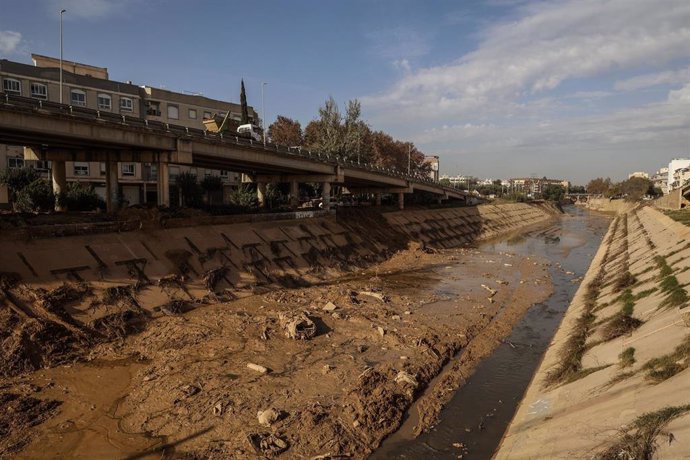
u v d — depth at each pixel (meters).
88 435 15.94
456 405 19.20
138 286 29.27
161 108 71.38
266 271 38.81
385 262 52.66
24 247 26.89
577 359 20.83
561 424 14.89
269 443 15.23
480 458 15.41
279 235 44.62
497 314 32.62
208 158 45.66
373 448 15.85
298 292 35.69
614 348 19.84
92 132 33.97
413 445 16.14
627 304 25.77
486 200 142.38
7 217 30.31
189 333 25.12
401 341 25.08
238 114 84.06
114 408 17.86
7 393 18.41
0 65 53.56
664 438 11.24
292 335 24.94
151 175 68.31
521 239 86.44
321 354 23.08
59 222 33.09
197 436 15.82
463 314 31.48
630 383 15.28
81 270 27.89
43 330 22.44
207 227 39.19
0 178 48.34
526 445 14.66
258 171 61.50
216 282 33.78
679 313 19.03
